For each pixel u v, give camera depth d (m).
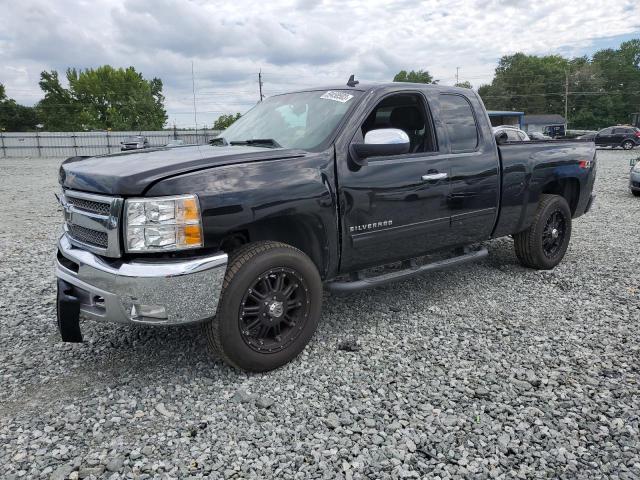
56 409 2.94
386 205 3.82
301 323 3.43
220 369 3.39
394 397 3.04
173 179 2.86
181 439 2.64
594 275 5.47
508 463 2.46
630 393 3.08
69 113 82.31
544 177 5.21
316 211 3.39
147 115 84.06
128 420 2.82
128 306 2.86
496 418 2.83
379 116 4.20
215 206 2.94
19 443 2.62
